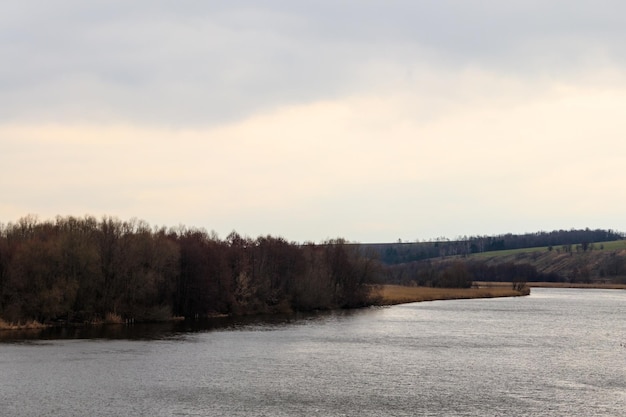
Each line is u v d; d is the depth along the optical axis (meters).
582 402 59.06
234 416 54.00
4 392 61.50
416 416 54.38
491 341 100.31
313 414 54.88
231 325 122.69
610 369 75.50
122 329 112.94
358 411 55.91
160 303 130.88
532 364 78.75
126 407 56.41
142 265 128.12
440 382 67.81
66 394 60.91
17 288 112.25
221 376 70.12
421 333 110.88
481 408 56.94
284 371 73.31
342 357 83.31
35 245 115.81
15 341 95.38
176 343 95.19
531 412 55.62
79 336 102.06
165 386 64.88
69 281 115.75
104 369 73.31
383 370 74.31
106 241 125.44
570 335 109.06
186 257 137.00
